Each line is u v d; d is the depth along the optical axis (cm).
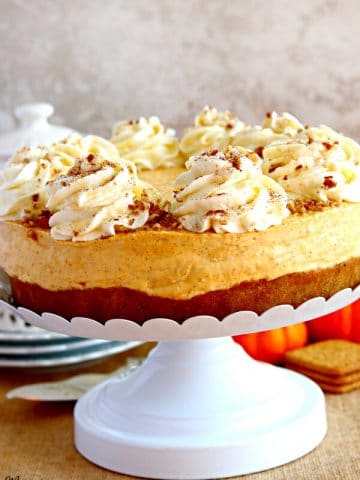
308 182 64
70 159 71
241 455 62
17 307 65
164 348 68
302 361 75
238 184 60
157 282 59
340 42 136
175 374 66
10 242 64
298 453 64
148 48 137
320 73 137
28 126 89
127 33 137
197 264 59
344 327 80
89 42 137
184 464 62
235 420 64
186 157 82
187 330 60
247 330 60
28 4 136
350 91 137
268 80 138
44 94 139
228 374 67
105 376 77
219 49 137
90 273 60
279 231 59
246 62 137
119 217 60
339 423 69
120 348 81
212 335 60
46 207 63
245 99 138
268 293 60
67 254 60
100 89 139
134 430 64
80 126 140
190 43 137
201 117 83
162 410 65
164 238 59
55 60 138
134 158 80
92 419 67
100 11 136
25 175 67
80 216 60
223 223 58
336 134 69
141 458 63
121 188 61
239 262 59
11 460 66
